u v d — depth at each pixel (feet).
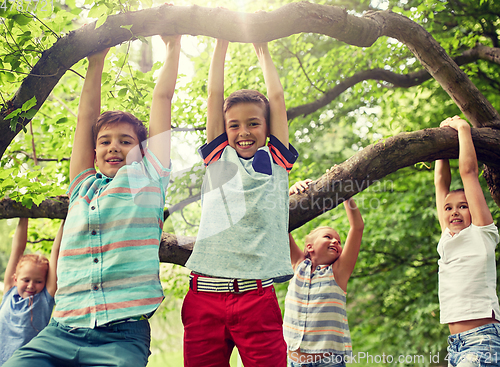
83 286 5.07
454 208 7.86
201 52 12.53
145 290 5.09
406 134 7.46
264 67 6.98
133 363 4.77
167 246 7.60
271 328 5.62
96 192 5.65
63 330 5.00
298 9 5.97
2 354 8.63
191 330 5.74
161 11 5.79
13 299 9.02
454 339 7.21
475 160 7.30
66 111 11.58
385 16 7.38
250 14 5.86
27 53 6.27
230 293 5.64
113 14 5.88
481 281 7.08
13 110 5.88
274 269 5.61
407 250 18.30
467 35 13.33
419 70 13.61
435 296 16.78
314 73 13.80
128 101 7.70
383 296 19.11
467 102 8.22
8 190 7.72
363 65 14.10
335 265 8.38
